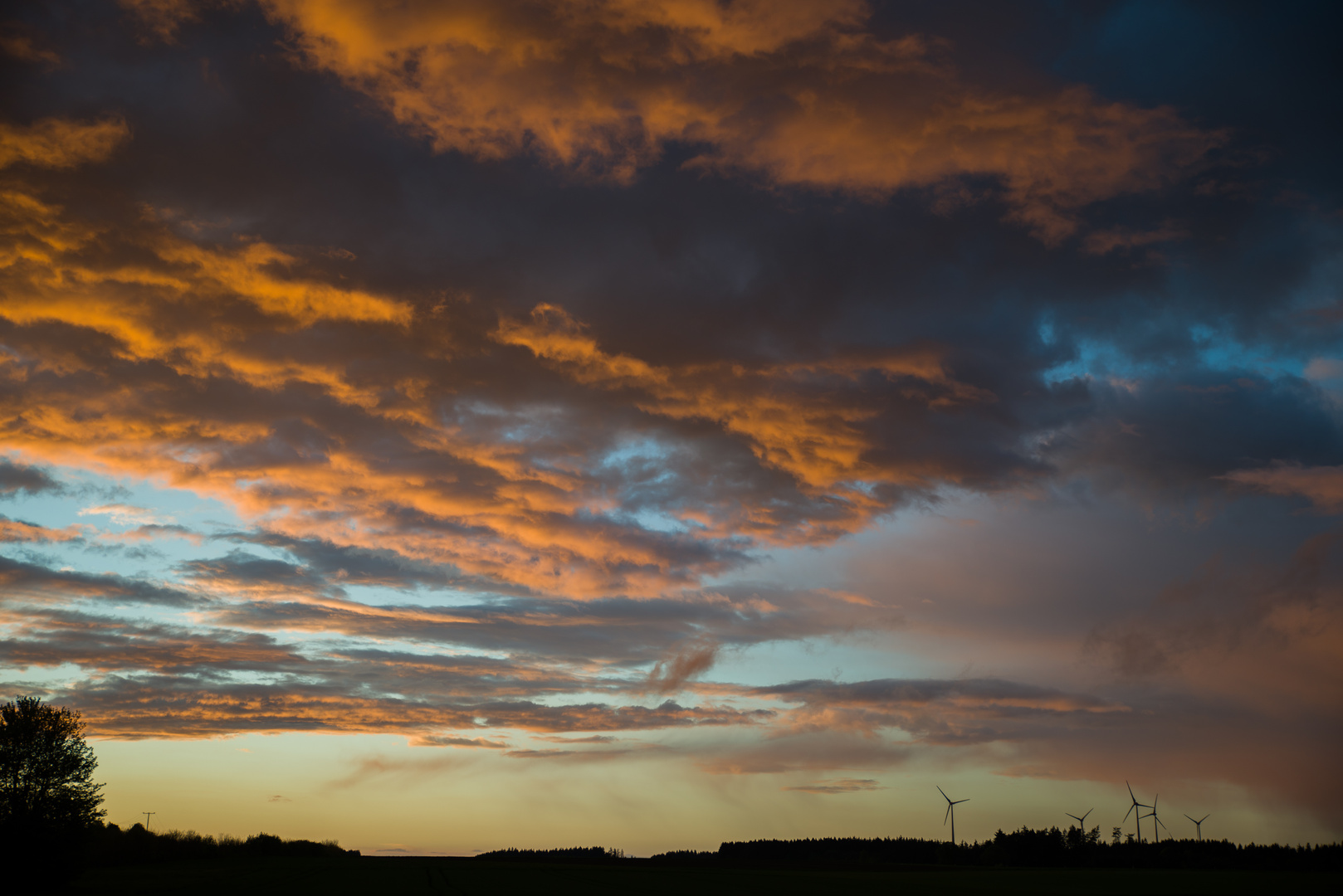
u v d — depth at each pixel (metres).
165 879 86.38
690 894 76.44
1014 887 92.69
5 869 62.38
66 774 64.94
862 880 103.81
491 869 113.25
